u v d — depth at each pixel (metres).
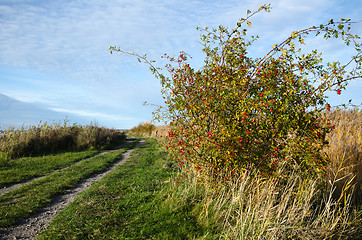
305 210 3.69
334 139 6.25
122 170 8.38
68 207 5.02
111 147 16.02
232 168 4.97
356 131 6.96
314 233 3.18
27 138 12.14
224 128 4.55
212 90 5.08
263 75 4.62
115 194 5.72
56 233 3.83
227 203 4.45
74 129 16.50
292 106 4.43
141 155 11.83
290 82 4.38
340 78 4.08
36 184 6.75
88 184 7.05
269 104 4.29
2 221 4.28
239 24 4.97
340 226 3.59
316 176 4.60
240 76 4.85
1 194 5.98
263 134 4.55
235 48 5.16
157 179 6.84
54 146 13.46
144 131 28.39
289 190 4.41
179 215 4.25
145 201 5.12
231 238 3.44
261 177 4.73
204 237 3.46
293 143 4.30
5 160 9.41
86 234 3.81
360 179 4.94
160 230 3.83
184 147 5.16
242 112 4.42
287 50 4.68
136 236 3.68
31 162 9.77
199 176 5.27
